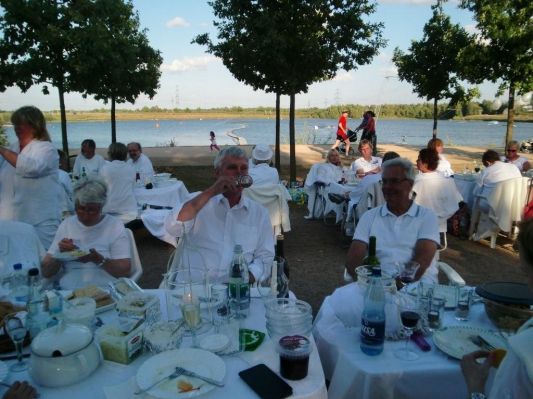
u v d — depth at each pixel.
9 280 2.21
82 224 2.66
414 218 2.75
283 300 1.83
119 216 5.58
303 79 8.59
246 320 1.89
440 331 1.83
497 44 8.55
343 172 7.45
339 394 1.69
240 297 1.97
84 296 2.04
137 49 10.80
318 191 7.50
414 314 1.79
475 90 10.41
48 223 3.68
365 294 1.75
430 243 2.70
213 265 2.59
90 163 7.48
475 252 5.73
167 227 2.49
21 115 3.43
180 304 1.80
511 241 6.18
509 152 7.77
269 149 5.79
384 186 2.76
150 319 1.82
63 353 1.42
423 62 10.53
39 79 9.23
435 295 2.19
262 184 5.33
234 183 2.45
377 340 1.69
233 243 2.59
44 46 8.99
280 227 5.54
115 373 1.49
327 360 1.86
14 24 8.75
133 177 5.75
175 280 2.16
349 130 16.25
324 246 6.02
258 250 2.65
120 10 10.08
